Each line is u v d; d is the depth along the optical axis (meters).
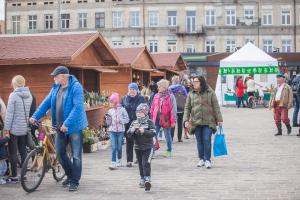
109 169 10.77
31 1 57.25
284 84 17.00
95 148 13.76
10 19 57.84
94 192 8.48
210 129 10.64
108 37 56.03
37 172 8.70
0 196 8.26
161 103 12.28
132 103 11.17
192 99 10.75
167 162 11.55
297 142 15.03
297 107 19.02
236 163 11.28
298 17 54.31
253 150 13.42
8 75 14.54
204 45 55.06
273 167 10.69
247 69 32.81
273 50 53.38
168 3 55.38
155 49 55.78
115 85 22.81
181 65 36.22
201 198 7.89
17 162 9.98
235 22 55.03
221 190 8.46
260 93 36.19
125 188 8.80
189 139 16.39
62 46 14.52
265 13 54.88
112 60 18.06
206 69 45.00
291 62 44.12
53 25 56.81
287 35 54.34
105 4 56.00
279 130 17.05
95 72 18.17
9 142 9.37
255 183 9.00
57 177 9.39
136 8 55.66
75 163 8.57
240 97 33.06
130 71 22.78
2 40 15.64
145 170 8.51
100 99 16.58
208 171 10.30
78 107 8.49
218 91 37.59
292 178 9.42
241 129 19.39
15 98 9.26
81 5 56.34
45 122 11.95
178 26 55.12
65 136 8.68
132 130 8.54
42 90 14.32
